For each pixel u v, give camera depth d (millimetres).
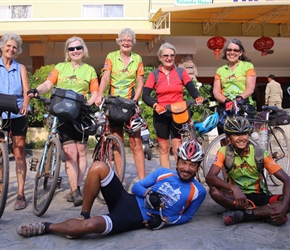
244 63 4652
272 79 12586
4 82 4113
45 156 4000
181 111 4414
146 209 3201
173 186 3236
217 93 4664
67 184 5426
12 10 11781
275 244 2900
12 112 3811
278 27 12742
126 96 4664
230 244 2895
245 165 3455
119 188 3133
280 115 5027
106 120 4473
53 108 3783
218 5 10164
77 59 4359
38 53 11617
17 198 4188
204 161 4664
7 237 3137
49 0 11695
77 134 4371
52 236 3082
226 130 3412
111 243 2934
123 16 11891
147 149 7422
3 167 3561
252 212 3354
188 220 3391
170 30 11188
